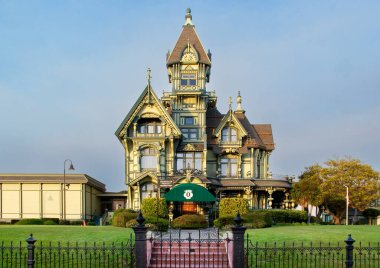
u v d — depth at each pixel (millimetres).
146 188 55875
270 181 57562
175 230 40250
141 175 55094
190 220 42438
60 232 31406
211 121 62219
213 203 55500
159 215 45719
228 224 40469
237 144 59094
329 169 60344
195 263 24062
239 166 59125
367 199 59062
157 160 56562
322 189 57781
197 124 59562
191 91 59062
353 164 59938
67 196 60688
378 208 73250
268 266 23953
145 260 20984
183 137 59438
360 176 59031
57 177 60812
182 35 62031
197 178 53344
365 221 66188
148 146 56938
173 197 40812
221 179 57219
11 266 21828
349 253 20078
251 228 38906
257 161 60531
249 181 56625
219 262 24422
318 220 56250
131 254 22016
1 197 60531
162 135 56719
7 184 60719
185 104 60188
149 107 57219
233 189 56531
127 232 32062
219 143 59219
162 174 56375
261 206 58906
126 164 57219
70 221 58594
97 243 27797
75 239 28812
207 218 51969
